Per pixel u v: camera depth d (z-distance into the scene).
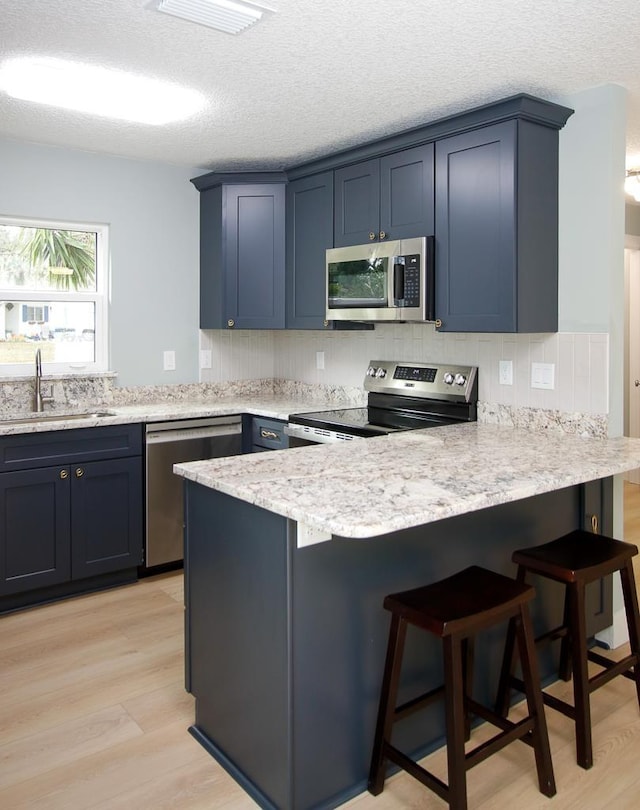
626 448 2.55
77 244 3.90
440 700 2.13
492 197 2.81
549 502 2.57
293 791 1.84
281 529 1.81
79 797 1.95
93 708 2.41
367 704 2.00
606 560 2.18
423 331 3.59
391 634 1.90
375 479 2.02
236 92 2.78
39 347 3.80
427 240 3.06
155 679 2.61
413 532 2.09
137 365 4.08
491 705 2.38
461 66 2.50
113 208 3.91
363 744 2.00
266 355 4.67
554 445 2.62
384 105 2.94
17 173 3.58
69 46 2.33
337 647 1.91
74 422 3.31
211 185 4.10
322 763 1.90
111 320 3.97
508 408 3.15
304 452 2.48
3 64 2.49
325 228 3.69
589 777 2.04
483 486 1.93
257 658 1.94
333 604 1.89
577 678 2.09
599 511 2.77
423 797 1.97
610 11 2.06
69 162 3.74
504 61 2.45
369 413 3.68
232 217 4.04
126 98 2.87
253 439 3.96
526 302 2.78
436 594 1.90
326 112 3.04
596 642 2.92
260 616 1.91
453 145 2.96
